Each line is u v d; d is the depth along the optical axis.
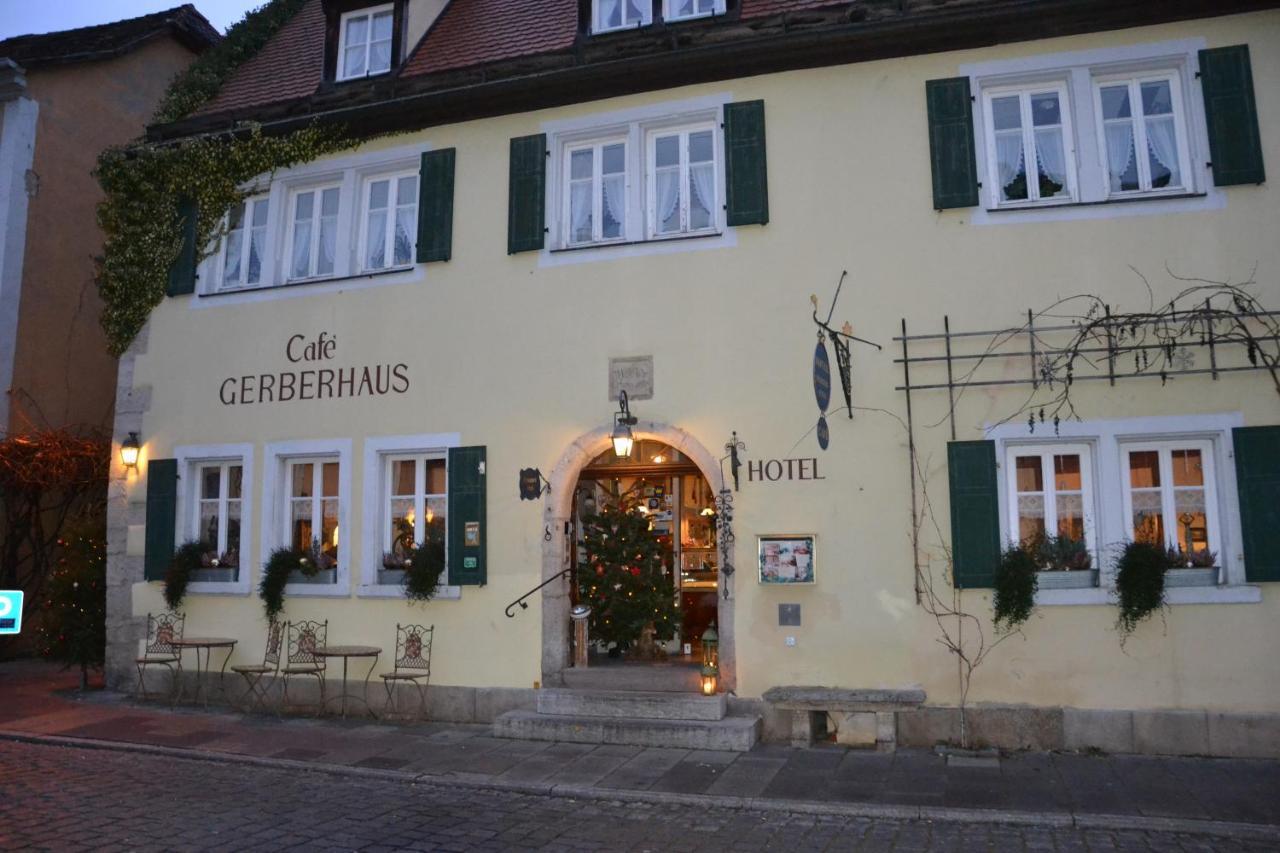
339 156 11.95
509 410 10.76
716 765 8.43
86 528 12.95
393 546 11.24
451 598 10.69
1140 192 9.29
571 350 10.61
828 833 6.67
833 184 9.96
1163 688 8.61
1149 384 8.91
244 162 12.27
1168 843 6.38
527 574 10.47
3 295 14.90
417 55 12.49
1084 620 8.82
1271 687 8.41
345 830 6.74
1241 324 8.77
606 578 10.77
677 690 9.93
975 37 9.63
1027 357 9.23
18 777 8.33
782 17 10.11
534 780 8.02
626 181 10.73
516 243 10.91
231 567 11.80
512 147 11.11
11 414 14.91
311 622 11.23
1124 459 8.98
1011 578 8.84
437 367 11.11
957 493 9.16
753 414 9.91
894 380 9.53
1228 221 8.95
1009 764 8.35
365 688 10.92
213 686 11.62
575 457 10.45
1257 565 8.45
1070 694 8.80
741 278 10.12
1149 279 9.04
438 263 11.27
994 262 9.42
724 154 10.29
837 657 9.38
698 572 11.48
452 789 7.96
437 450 11.12
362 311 11.53
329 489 11.66
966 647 9.06
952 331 9.43
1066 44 9.49
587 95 10.86
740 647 9.65
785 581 9.49
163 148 12.64
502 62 11.09
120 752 9.42
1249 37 9.11
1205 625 8.57
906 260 9.66
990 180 9.58
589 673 10.22
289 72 13.44
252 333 12.03
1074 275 9.21
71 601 12.48
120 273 12.73
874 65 9.99
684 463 11.35
